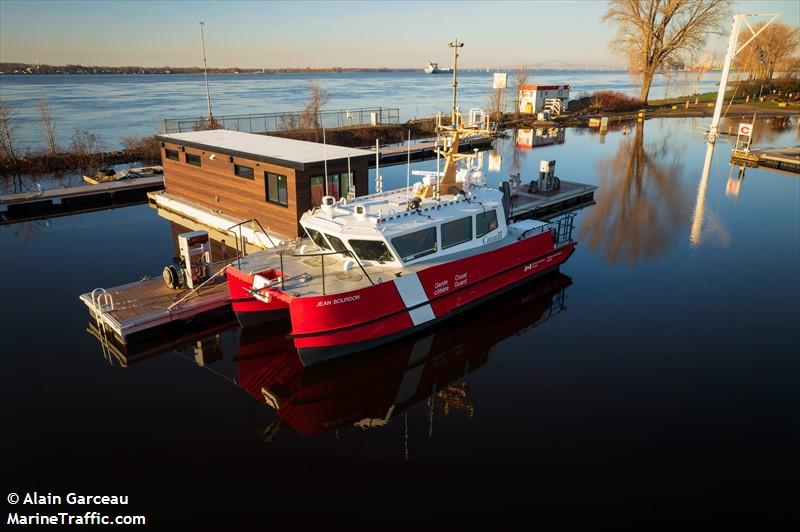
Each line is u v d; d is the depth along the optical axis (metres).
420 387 9.91
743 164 32.38
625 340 11.48
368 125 43.34
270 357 11.03
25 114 57.88
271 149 17.56
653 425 8.60
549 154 36.09
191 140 19.86
